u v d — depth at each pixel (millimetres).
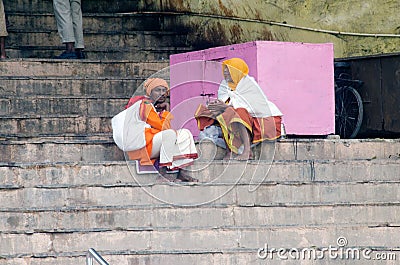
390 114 19281
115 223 14914
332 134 18188
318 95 18094
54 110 19969
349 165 16250
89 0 27188
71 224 14812
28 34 25234
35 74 21469
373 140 17188
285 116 17875
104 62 22000
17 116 18984
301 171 16078
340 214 15414
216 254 14641
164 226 14992
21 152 16656
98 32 25656
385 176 16344
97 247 14625
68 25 23516
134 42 25922
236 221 15180
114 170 15664
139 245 14703
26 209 14766
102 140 16875
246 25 24906
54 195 15141
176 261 14539
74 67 21781
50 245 14555
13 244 14492
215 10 25734
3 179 15352
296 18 23609
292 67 17859
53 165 15492
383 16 22188
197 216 15109
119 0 27266
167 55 25562
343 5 22812
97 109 20203
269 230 15008
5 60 21266
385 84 19422
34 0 26172
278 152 16859
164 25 26938
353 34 22641
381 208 15523
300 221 15320
